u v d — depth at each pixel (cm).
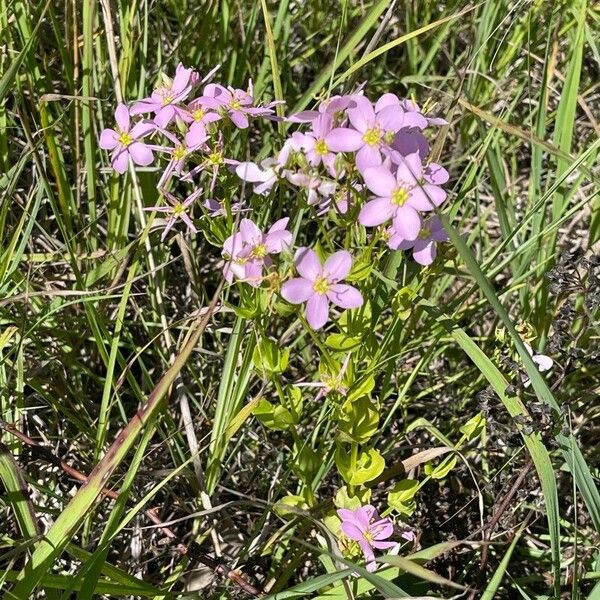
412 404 44
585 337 42
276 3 55
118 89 42
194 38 51
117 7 46
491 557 39
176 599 32
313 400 43
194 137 33
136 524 38
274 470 42
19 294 38
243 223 31
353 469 35
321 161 32
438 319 35
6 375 40
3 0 43
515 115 53
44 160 45
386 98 33
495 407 35
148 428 31
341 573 28
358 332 33
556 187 37
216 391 43
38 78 46
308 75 57
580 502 40
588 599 30
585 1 42
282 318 46
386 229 33
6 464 30
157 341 44
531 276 45
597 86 54
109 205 44
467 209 48
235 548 39
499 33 52
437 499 40
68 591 28
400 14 57
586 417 41
